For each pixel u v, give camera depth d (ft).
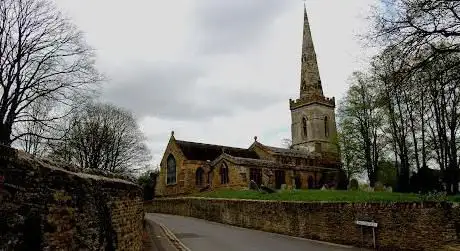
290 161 228.22
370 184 163.02
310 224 85.61
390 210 66.69
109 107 210.59
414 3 55.16
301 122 270.67
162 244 72.28
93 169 34.53
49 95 94.22
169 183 235.20
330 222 80.12
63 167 26.02
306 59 277.64
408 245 62.54
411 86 57.00
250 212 110.32
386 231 66.95
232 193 157.99
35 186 18.42
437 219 58.34
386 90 62.44
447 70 54.34
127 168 216.54
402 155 133.49
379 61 64.80
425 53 55.88
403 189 130.93
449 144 116.37
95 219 26.61
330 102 272.92
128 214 38.91
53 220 19.90
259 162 204.13
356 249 68.74
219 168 208.54
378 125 161.48
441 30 55.01
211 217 137.28
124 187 37.32
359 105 163.63
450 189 111.24
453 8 52.95
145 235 82.79
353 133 168.55
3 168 16.02
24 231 17.03
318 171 226.99
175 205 180.24
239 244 75.97
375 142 162.71
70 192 22.54
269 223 100.48
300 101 271.69
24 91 90.89
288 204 93.71
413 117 126.41
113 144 207.10
